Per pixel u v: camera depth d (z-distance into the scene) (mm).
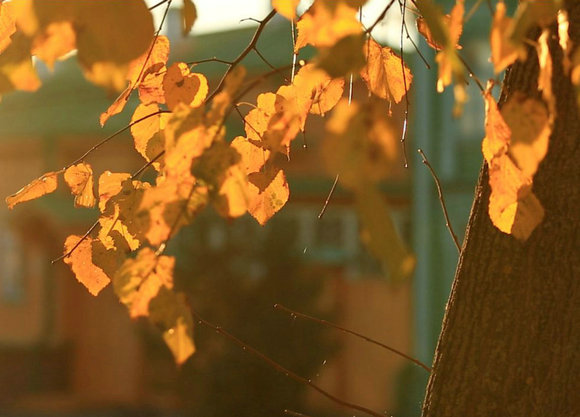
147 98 4949
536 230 5039
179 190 3572
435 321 31922
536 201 3879
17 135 43375
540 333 5023
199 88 4785
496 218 3838
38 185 5246
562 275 5004
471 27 30141
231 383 28094
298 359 28453
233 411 28047
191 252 29328
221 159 3516
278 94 4996
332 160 2768
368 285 34469
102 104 39562
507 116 3514
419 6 3205
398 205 34250
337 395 34094
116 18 3037
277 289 28812
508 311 5070
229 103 3537
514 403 5039
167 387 28906
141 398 38531
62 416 35062
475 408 5105
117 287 3570
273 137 3934
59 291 42469
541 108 3508
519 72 5012
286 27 33031
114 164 42406
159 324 3586
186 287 28891
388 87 5297
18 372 40562
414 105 32188
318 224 35812
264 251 29188
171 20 24406
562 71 4871
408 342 33312
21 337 44531
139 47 3049
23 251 44656
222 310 28578
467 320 5180
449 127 31719
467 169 31594
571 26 4754
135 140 4992
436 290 31953
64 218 39125
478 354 5125
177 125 3514
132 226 4957
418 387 31469
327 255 35188
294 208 36062
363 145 2758
